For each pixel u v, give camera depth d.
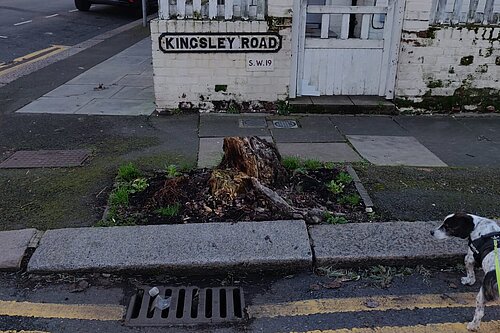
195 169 5.29
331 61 7.50
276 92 7.44
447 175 5.35
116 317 3.18
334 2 8.51
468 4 7.45
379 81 7.63
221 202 4.41
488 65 7.44
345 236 4.01
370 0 8.12
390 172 5.37
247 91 7.41
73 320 3.13
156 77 7.25
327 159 5.75
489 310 3.24
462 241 3.91
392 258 3.76
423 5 7.07
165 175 5.13
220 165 4.99
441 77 7.48
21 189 4.85
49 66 10.52
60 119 7.01
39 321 3.12
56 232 3.99
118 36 14.36
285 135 6.57
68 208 4.48
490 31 7.24
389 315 3.21
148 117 7.21
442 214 4.48
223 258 3.67
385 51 7.43
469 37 7.27
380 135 6.68
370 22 7.69
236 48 7.15
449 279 3.62
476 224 3.15
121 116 7.21
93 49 12.45
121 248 3.78
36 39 14.02
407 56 7.36
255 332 3.06
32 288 3.44
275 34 7.10
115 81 9.21
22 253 3.72
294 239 3.92
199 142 6.22
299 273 3.69
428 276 3.66
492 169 5.56
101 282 3.53
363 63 7.54
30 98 8.05
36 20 17.42
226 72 7.28
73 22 17.22
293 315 3.22
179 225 4.08
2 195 4.72
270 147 4.92
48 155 5.72
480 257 3.03
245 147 4.75
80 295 3.38
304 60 7.46
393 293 3.46
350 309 3.28
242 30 7.05
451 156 5.97
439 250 3.81
